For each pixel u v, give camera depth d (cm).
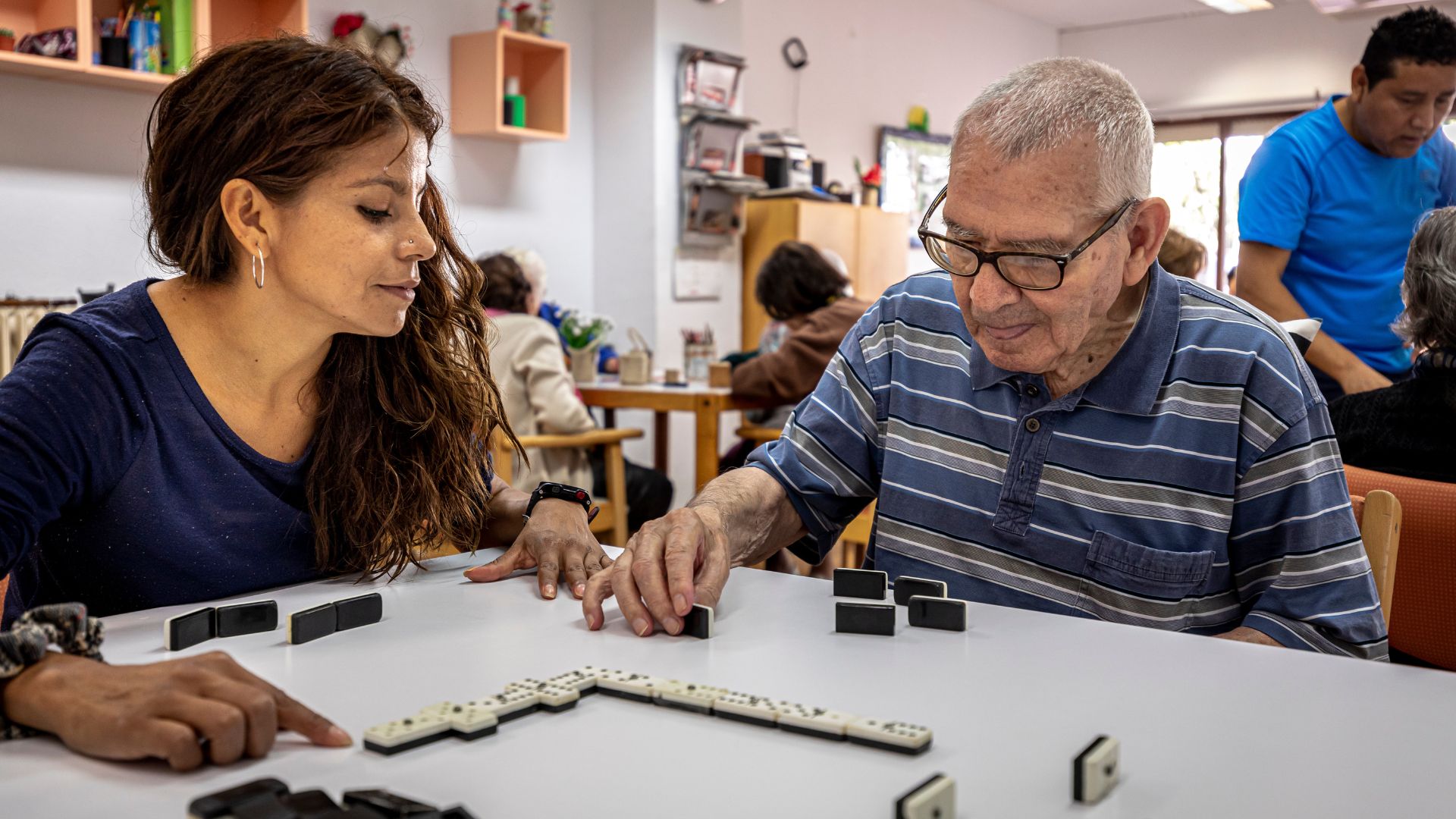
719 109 581
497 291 377
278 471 130
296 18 407
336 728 79
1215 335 130
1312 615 120
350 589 126
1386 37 252
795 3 697
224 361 126
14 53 341
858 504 155
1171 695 90
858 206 670
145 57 370
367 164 117
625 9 559
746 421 435
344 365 133
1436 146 274
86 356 118
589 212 573
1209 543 128
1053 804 70
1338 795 72
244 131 115
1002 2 873
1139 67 942
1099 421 132
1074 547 133
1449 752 79
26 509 109
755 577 129
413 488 137
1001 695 90
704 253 594
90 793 72
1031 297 116
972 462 140
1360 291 274
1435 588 156
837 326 400
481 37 489
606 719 84
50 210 376
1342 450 187
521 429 364
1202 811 70
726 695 86
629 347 573
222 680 79
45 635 82
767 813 69
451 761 76
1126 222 117
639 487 407
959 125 119
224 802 65
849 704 88
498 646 103
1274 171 272
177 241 123
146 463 122
